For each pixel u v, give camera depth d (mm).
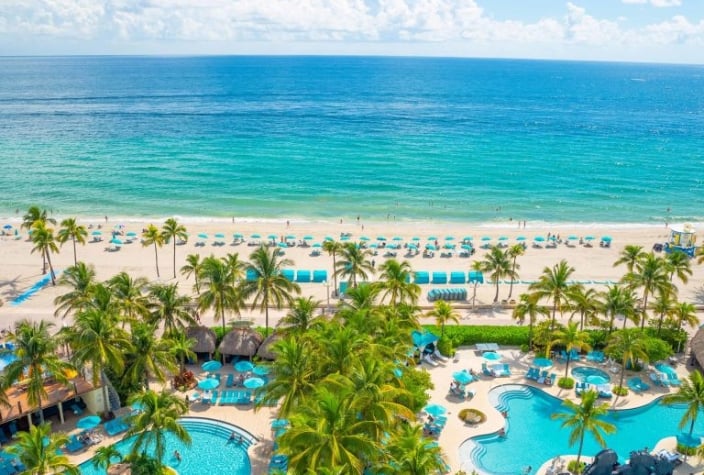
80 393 48469
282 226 105000
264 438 47156
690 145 194875
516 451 46500
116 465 43500
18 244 92125
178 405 41438
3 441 45938
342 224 107812
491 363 59312
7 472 42031
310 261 87000
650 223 114562
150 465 37500
